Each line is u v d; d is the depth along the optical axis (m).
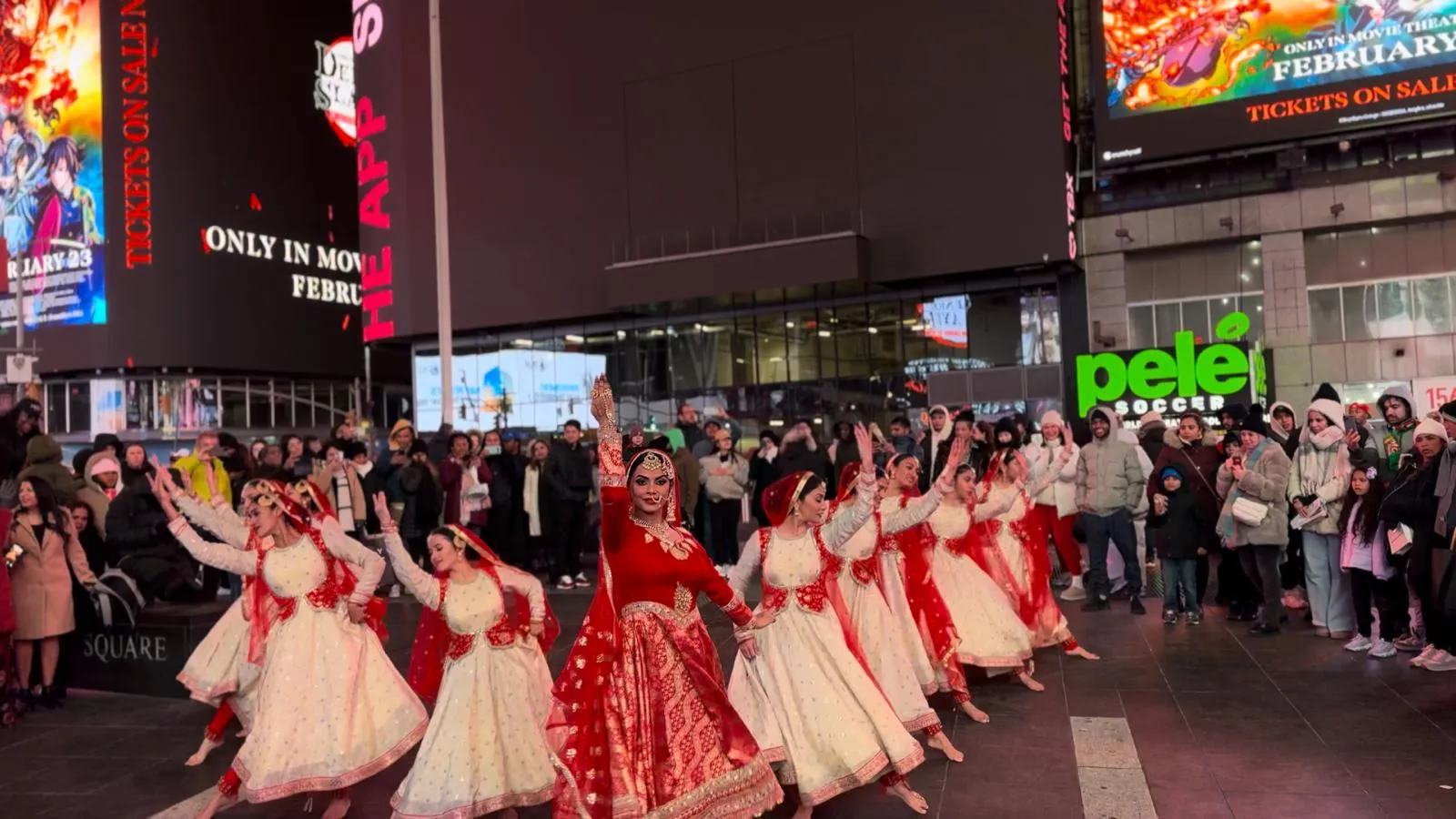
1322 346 20.14
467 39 25.69
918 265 21.00
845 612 5.63
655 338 24.33
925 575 6.93
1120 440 10.91
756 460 14.67
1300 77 19.16
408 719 5.80
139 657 8.52
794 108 22.20
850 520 5.48
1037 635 8.42
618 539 4.68
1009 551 8.49
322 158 40.47
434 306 25.75
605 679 4.57
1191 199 20.61
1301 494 9.30
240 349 37.38
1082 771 5.80
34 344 35.84
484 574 5.49
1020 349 21.03
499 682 5.36
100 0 35.72
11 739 7.33
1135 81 20.19
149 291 35.62
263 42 38.81
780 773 5.11
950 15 20.92
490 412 25.77
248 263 37.88
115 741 7.21
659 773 4.47
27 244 36.31
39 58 36.38
